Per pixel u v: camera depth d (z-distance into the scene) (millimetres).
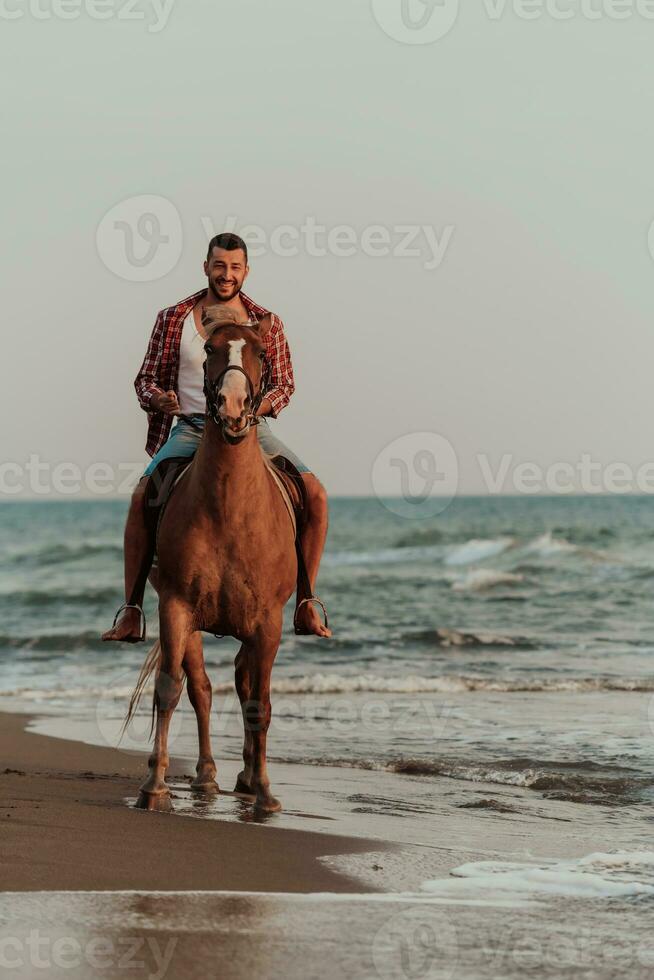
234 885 7289
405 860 8352
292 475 11188
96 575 55500
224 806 10797
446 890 7453
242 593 10039
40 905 6609
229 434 9289
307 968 5754
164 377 11477
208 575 9969
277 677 23047
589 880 7793
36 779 12234
